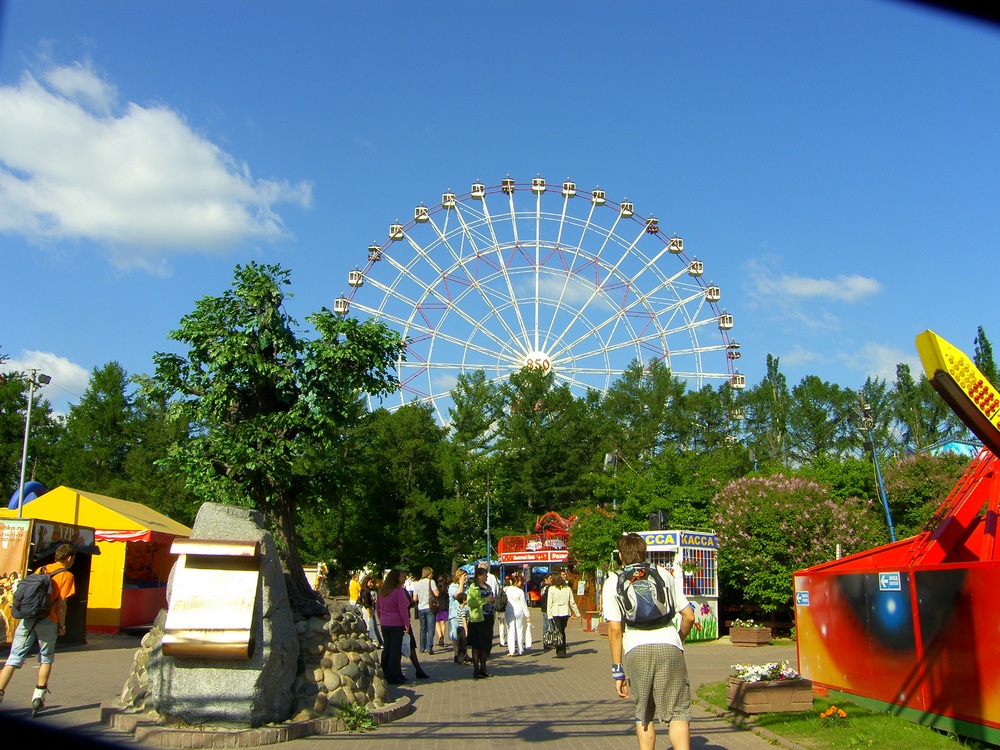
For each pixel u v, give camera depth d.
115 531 22.95
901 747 7.79
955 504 11.04
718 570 23.30
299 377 12.67
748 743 8.54
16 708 10.42
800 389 66.31
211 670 8.90
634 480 29.23
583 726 9.85
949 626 8.38
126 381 54.25
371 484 40.34
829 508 22.02
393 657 14.44
